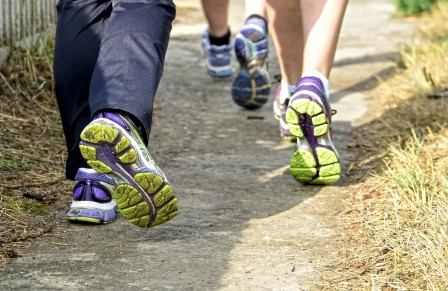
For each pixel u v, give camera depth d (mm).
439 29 8719
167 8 3160
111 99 2898
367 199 3836
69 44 3373
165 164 4457
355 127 5293
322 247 3318
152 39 3035
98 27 3375
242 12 10164
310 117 3805
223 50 6598
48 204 3668
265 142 4973
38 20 5820
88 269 3041
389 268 3064
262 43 5504
